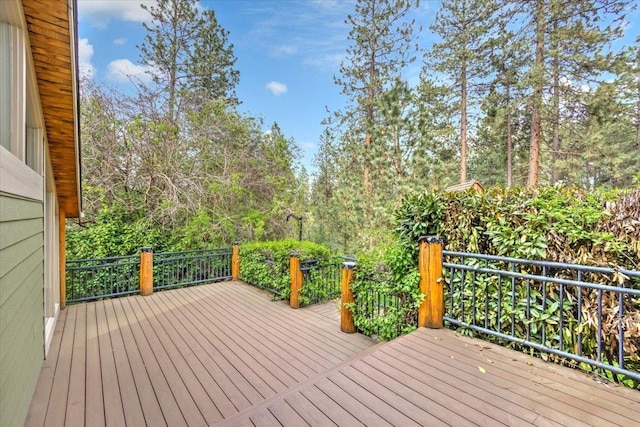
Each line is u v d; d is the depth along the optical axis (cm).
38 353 265
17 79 212
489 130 1388
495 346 260
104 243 669
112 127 723
